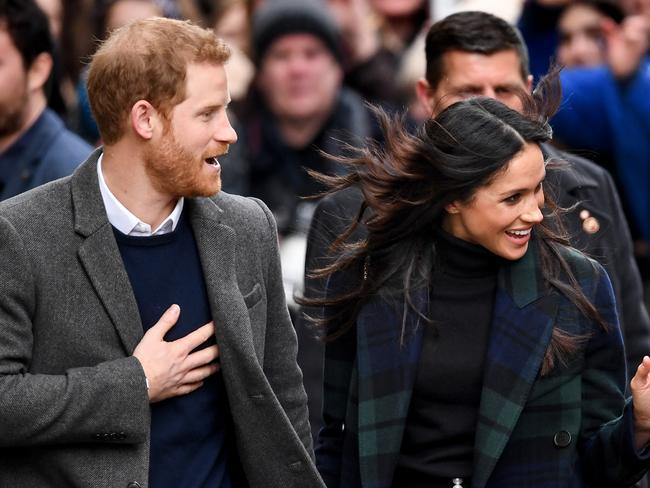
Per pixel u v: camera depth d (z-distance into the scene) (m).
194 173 13.62
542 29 25.97
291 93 23.89
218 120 13.65
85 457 13.52
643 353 17.09
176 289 13.95
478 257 14.67
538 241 14.70
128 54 13.46
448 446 14.56
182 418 13.89
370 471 14.48
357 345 14.75
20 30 17.66
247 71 24.89
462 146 14.13
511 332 14.43
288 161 23.80
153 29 13.54
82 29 24.62
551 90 14.97
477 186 14.13
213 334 13.97
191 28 13.61
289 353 14.74
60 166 17.97
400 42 30.05
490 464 14.19
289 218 23.16
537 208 14.20
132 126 13.54
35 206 13.71
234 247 14.23
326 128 24.06
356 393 14.84
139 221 13.83
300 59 23.95
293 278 20.75
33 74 18.02
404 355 14.59
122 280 13.66
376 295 14.77
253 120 23.89
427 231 14.84
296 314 19.64
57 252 13.59
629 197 23.11
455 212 14.49
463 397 14.55
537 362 14.32
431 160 14.32
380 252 14.86
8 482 13.67
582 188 16.81
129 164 13.70
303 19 23.97
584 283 14.59
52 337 13.52
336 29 24.28
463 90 16.81
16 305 13.41
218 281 13.99
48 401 13.22
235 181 23.11
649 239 23.19
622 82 22.91
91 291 13.62
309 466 14.32
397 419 14.51
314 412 19.50
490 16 16.91
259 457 14.19
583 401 14.66
